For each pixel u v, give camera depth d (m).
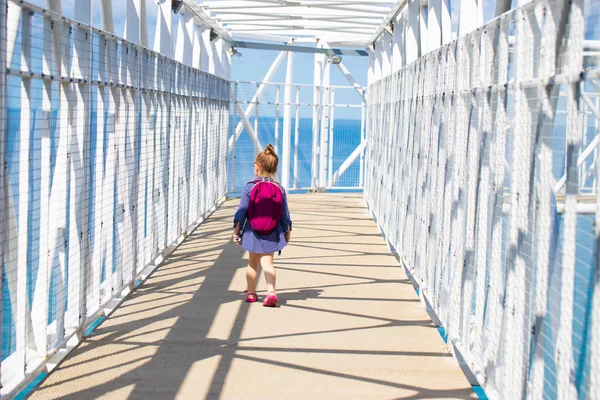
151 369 5.22
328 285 8.22
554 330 3.33
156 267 8.91
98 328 6.27
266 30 16.77
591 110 3.53
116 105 6.86
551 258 3.40
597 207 2.83
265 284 8.20
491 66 4.67
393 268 9.30
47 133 4.92
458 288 5.50
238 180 17.77
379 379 5.15
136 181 7.66
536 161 3.65
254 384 4.97
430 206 6.97
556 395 3.24
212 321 6.56
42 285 4.94
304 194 18.42
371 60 16.94
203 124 12.86
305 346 5.88
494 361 4.36
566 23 3.24
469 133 5.23
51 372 5.11
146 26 8.53
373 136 14.51
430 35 8.59
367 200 15.77
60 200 5.32
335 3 11.70
